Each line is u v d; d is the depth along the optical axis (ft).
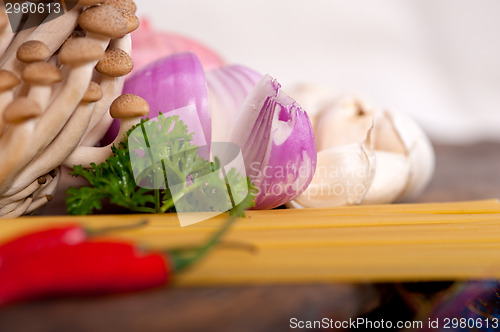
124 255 0.64
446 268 0.71
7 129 0.78
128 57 0.84
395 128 1.05
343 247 0.74
